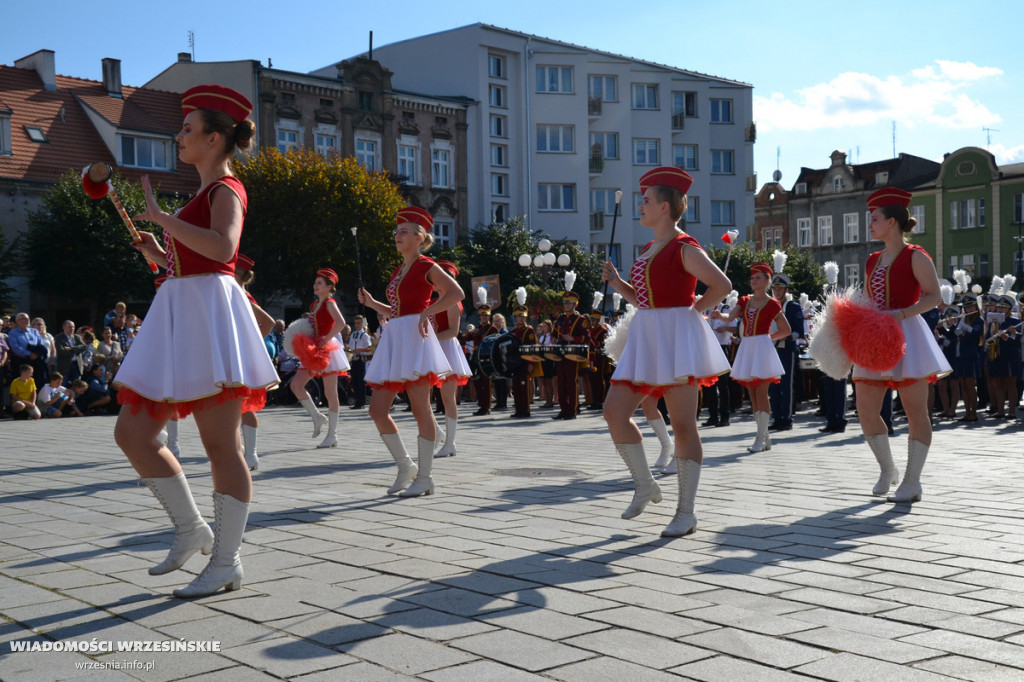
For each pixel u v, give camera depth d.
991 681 3.21
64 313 34.41
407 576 4.70
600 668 3.35
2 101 35.91
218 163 4.57
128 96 39.97
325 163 35.78
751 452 10.48
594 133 54.53
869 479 8.14
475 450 11.05
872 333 6.85
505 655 3.49
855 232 70.69
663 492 7.62
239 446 4.48
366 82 44.91
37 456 10.78
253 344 4.46
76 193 31.70
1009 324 16.02
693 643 3.62
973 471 8.59
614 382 6.14
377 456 10.54
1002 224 62.09
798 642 3.63
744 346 10.80
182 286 4.38
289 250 34.47
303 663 3.42
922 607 4.10
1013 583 4.49
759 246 73.94
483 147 49.88
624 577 4.65
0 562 5.09
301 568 4.88
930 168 70.12
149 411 4.32
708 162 58.69
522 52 51.53
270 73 41.47
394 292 7.57
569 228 52.84
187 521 4.52
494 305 30.14
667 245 5.97
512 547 5.37
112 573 4.82
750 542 5.47
